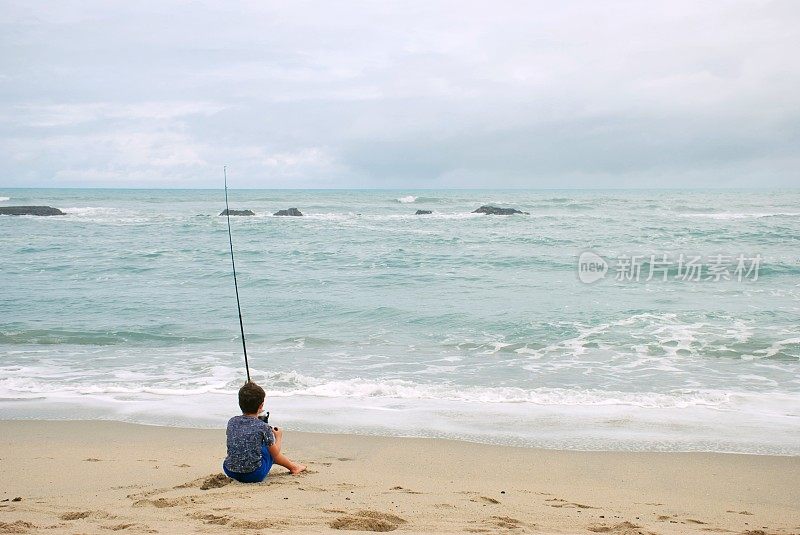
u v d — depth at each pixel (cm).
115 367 980
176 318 1337
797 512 481
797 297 1512
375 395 831
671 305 1419
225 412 764
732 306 1403
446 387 860
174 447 640
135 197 8438
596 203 5916
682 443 655
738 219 3734
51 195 9869
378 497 457
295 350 1093
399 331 1221
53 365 993
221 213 4378
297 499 438
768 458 613
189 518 380
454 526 387
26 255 2322
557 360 1014
